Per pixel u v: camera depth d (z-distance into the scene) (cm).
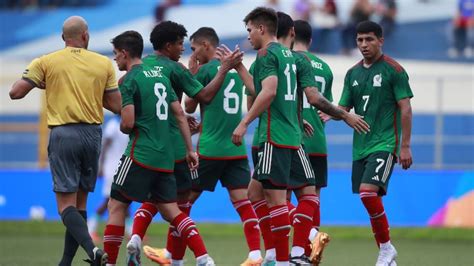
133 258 3195
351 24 8488
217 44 3697
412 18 8631
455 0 8656
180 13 8844
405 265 4009
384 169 3366
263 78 3014
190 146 3150
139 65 3123
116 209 3117
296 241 3272
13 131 7925
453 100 7444
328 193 6166
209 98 3256
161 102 3091
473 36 8588
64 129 3044
